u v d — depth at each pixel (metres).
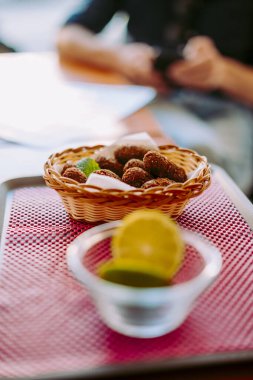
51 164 0.50
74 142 0.70
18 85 0.95
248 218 0.51
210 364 0.31
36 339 0.34
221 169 0.63
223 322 0.35
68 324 0.35
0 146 0.69
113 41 1.36
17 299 0.38
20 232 0.47
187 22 1.19
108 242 0.38
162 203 0.44
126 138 0.54
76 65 1.11
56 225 0.48
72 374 0.30
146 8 1.25
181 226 0.48
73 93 0.91
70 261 0.35
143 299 0.31
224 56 1.20
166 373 0.31
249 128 1.08
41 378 0.30
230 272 0.41
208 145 0.96
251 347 0.33
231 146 1.00
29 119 0.78
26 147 0.68
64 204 0.48
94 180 0.44
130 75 1.07
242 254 0.44
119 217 0.46
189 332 0.34
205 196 0.55
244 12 1.17
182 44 1.15
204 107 1.12
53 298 0.38
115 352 0.32
